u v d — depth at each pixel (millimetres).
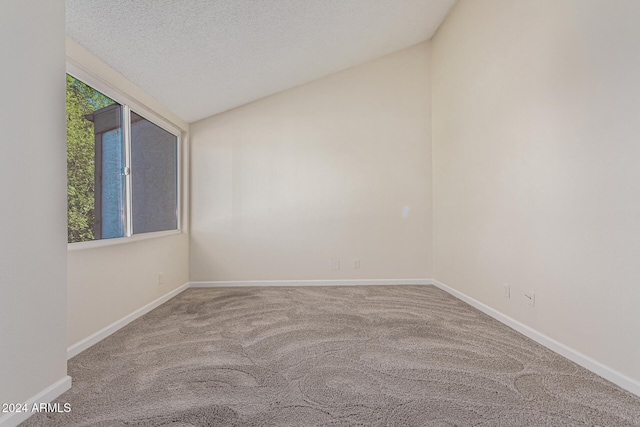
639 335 1692
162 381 1880
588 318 1997
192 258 4402
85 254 2395
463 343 2428
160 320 3010
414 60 4445
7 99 1465
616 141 1812
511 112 2748
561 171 2207
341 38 3635
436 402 1651
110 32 2352
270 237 4438
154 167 3660
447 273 4035
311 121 4465
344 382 1858
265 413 1564
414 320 2973
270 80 4016
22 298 1532
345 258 4441
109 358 2197
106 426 1468
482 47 3191
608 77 1854
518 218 2670
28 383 1559
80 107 2459
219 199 4426
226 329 2760
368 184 4465
